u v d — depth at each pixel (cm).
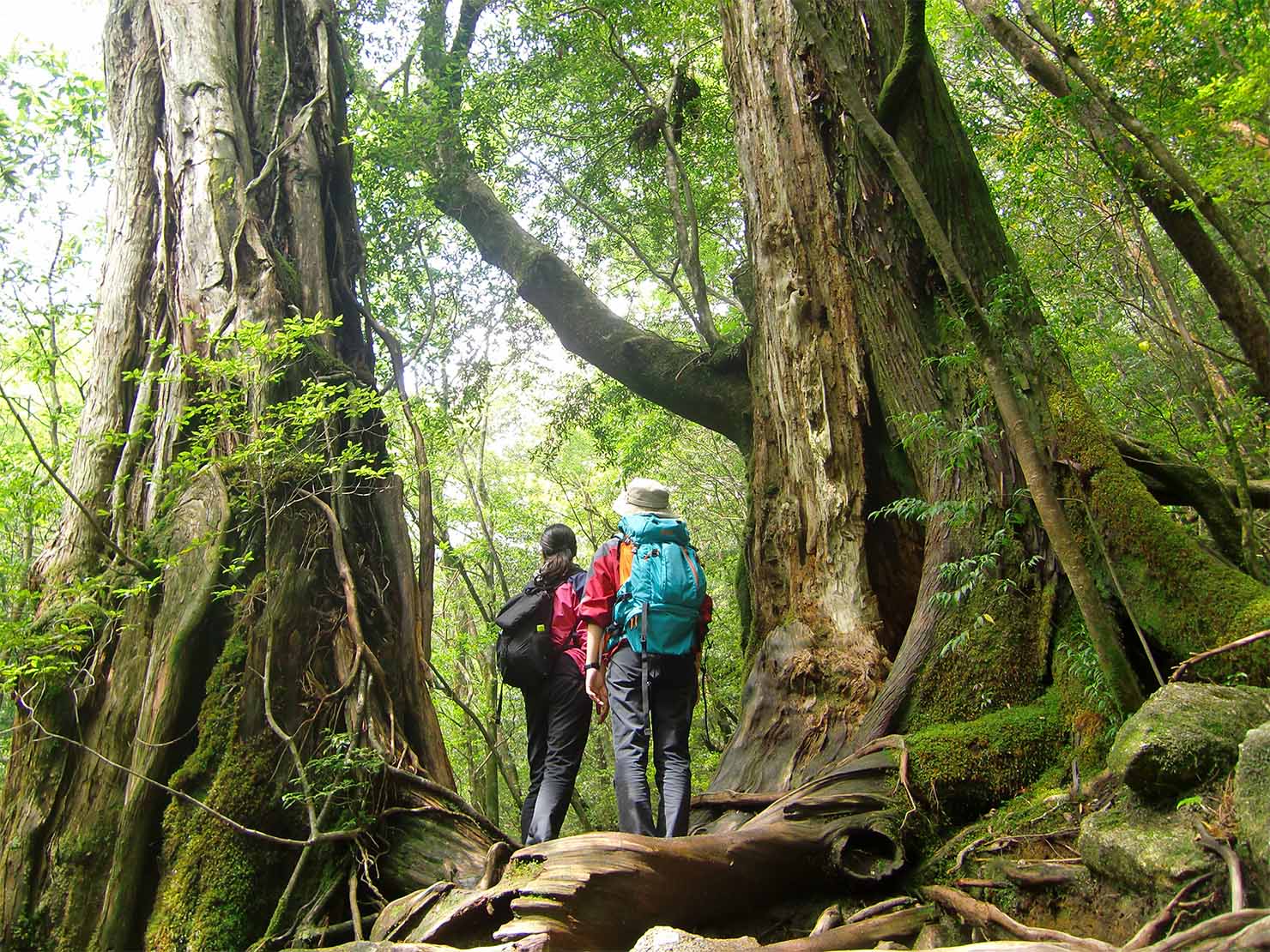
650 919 356
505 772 1207
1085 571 385
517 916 340
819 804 446
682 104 1189
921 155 646
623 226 1359
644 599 432
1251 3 499
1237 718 334
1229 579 433
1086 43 621
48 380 652
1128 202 599
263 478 563
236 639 546
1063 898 349
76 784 504
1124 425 938
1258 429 738
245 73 762
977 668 509
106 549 568
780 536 673
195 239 661
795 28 739
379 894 483
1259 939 220
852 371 664
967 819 447
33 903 479
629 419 1495
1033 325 556
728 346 915
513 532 1834
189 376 611
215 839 495
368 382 743
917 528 635
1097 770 427
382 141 1041
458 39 1184
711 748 1327
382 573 634
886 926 372
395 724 565
